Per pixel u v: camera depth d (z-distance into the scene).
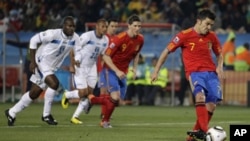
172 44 32.25
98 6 81.06
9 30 70.69
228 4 82.81
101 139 32.75
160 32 70.94
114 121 46.09
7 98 71.69
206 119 30.78
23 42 70.69
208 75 31.86
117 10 81.12
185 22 67.88
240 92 72.44
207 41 32.16
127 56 40.16
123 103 70.75
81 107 43.12
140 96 70.94
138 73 70.50
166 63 71.50
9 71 70.94
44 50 40.31
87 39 44.59
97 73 50.12
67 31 40.16
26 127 39.19
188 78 32.03
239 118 51.09
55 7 81.00
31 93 40.38
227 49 72.56
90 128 39.16
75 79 43.06
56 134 34.91
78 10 78.94
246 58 72.75
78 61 41.50
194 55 32.03
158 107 66.56
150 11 81.38
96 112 56.31
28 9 81.38
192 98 71.69
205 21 31.77
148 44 71.06
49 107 41.19
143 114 54.62
